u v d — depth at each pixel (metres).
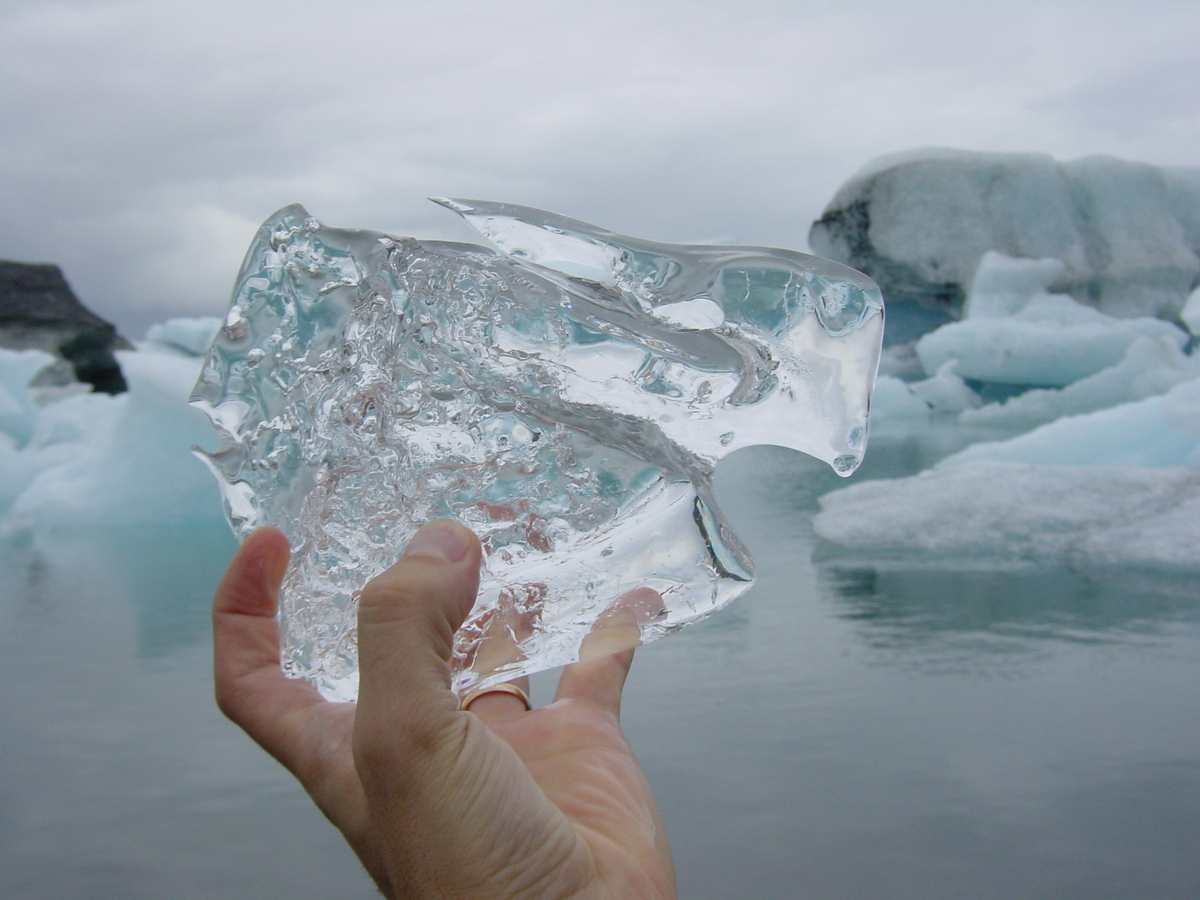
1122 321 6.20
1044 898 0.89
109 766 1.26
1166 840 0.98
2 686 1.56
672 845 1.00
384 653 0.25
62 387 6.15
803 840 1.00
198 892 0.97
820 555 2.31
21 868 1.02
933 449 4.30
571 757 0.31
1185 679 1.42
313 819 1.11
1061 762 1.17
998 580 2.02
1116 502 2.52
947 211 7.62
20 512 3.31
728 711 1.36
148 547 2.78
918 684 1.44
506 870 0.25
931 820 1.04
